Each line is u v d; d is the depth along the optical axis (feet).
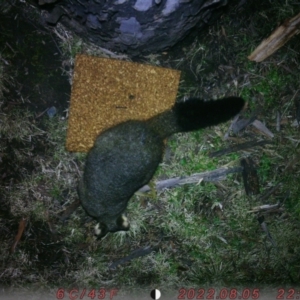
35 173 3.40
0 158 3.37
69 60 3.32
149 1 2.75
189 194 3.49
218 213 3.53
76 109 3.28
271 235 3.57
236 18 3.43
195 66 3.42
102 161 3.10
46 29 3.31
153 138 3.17
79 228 3.46
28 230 3.44
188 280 3.55
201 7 2.96
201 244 3.54
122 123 3.22
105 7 2.81
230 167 3.50
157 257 3.52
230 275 3.57
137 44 3.20
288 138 3.52
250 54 3.46
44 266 3.47
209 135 3.44
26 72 3.32
